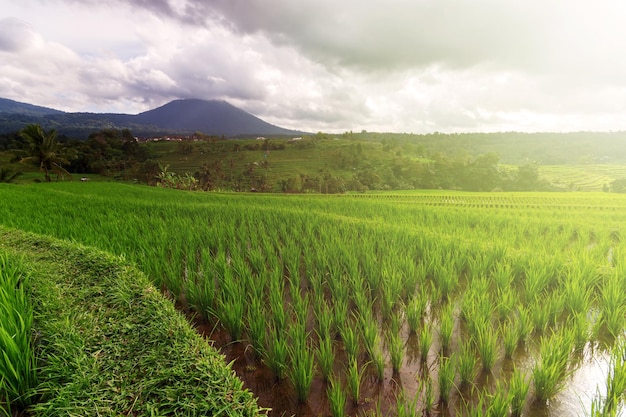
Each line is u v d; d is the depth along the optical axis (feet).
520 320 18.95
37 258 23.65
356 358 15.85
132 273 20.85
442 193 297.12
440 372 13.71
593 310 21.56
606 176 488.44
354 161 497.46
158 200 90.22
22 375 11.35
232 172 454.81
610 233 50.96
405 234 37.37
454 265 28.48
